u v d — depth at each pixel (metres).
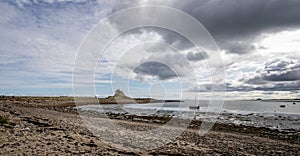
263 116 54.16
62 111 45.19
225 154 14.29
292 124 38.25
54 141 12.84
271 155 15.22
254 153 15.47
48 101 82.81
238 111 76.75
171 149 14.66
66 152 10.64
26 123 18.78
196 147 16.09
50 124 20.31
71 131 17.64
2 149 9.94
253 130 29.45
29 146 10.95
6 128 14.84
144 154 12.66
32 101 77.06
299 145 20.69
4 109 33.12
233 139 21.78
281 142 21.89
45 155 9.66
